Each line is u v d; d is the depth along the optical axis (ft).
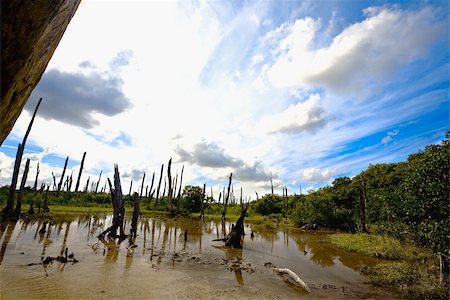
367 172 116.98
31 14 5.10
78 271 29.53
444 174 26.81
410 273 32.94
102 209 119.34
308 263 42.86
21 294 21.89
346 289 29.53
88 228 65.26
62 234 53.93
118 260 35.99
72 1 6.36
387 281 31.27
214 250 49.34
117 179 59.47
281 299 25.64
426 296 26.32
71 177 186.09
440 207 26.61
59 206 116.16
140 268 32.71
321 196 105.91
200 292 25.99
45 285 24.44
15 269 28.35
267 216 150.51
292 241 67.21
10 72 5.18
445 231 25.70
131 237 55.42
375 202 70.44
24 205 106.83
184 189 140.36
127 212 121.08
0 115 5.57
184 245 52.16
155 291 25.29
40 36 5.56
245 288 28.17
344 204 114.32
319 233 85.81
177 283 28.12
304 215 102.58
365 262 43.73
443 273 28.66
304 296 26.84
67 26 7.14
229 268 36.17
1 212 70.69
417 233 29.53
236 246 54.29
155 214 121.39
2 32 4.79
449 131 27.07
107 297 22.94
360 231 76.23
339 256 48.80
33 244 42.16
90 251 40.34
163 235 64.18
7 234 49.21
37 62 6.19
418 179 28.66
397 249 47.26
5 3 4.69
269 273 35.24
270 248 55.88
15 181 73.56
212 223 104.78
